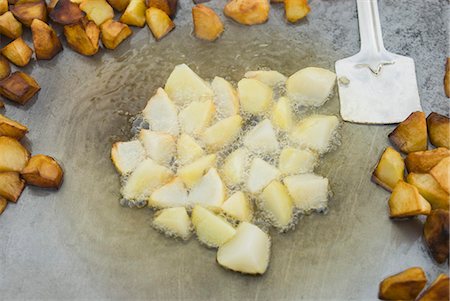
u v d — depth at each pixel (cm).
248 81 77
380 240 71
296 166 73
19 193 75
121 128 79
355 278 69
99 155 77
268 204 71
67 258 71
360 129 77
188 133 76
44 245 72
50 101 81
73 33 82
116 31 82
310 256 70
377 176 73
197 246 71
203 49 83
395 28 83
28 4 84
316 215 72
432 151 72
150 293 69
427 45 82
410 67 79
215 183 72
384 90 78
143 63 83
